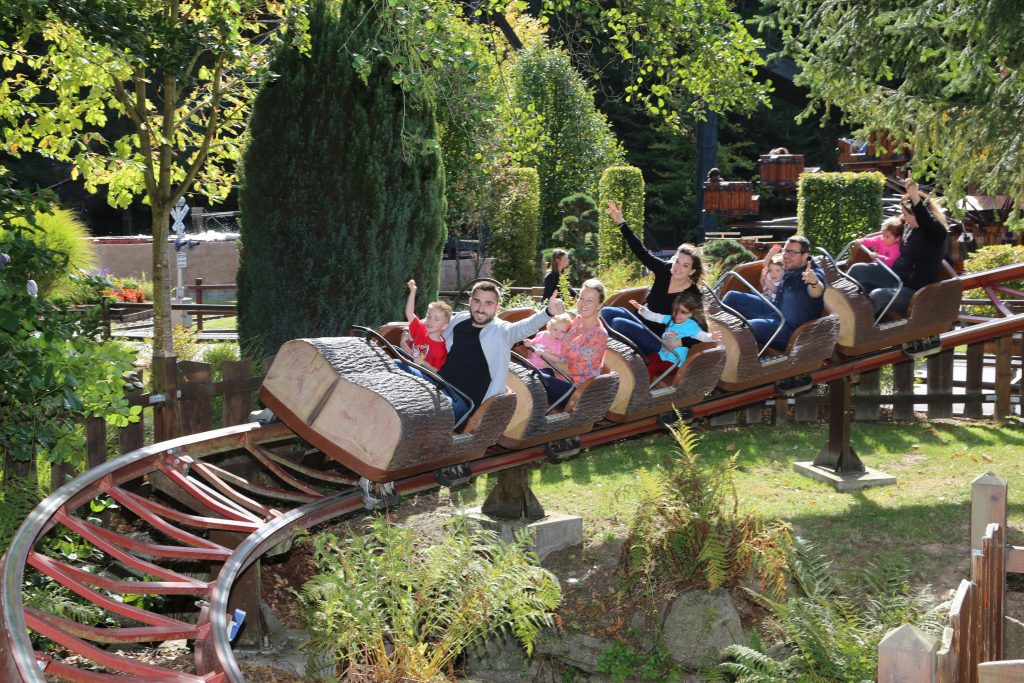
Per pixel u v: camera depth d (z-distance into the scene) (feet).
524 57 86.02
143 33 30.04
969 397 37.68
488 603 20.54
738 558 23.20
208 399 26.21
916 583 23.73
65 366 21.06
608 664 23.45
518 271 76.64
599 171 88.74
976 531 17.29
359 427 19.95
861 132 49.85
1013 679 11.70
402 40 32.63
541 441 23.25
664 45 39.78
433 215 35.83
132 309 61.36
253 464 27.43
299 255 33.76
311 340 21.36
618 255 71.15
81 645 14.58
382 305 34.60
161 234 36.58
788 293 27.55
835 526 26.68
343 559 20.48
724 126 147.54
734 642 22.53
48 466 23.86
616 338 24.77
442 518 27.96
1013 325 31.04
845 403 30.40
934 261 28.84
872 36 44.29
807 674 19.21
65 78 35.58
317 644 20.03
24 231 26.02
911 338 29.37
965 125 44.21
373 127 33.78
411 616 20.21
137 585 17.01
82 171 37.24
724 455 33.45
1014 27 38.68
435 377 21.16
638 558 23.45
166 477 21.04
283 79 33.53
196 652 15.60
